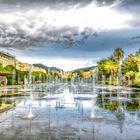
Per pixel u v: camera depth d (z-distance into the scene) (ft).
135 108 58.44
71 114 49.32
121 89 162.09
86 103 71.56
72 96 99.25
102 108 59.00
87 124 38.58
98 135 31.09
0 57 354.95
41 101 77.15
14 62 429.79
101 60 360.69
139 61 225.97
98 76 371.56
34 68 534.78
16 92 125.49
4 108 59.26
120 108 58.65
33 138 29.66
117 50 311.68
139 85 190.90
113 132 32.78
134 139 29.07
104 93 118.73
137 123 39.11
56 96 98.53
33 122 40.55
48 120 42.37
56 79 566.77
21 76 306.35
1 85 221.05
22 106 63.67
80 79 580.71
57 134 31.73
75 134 31.73
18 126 37.06
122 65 261.24
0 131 33.58
